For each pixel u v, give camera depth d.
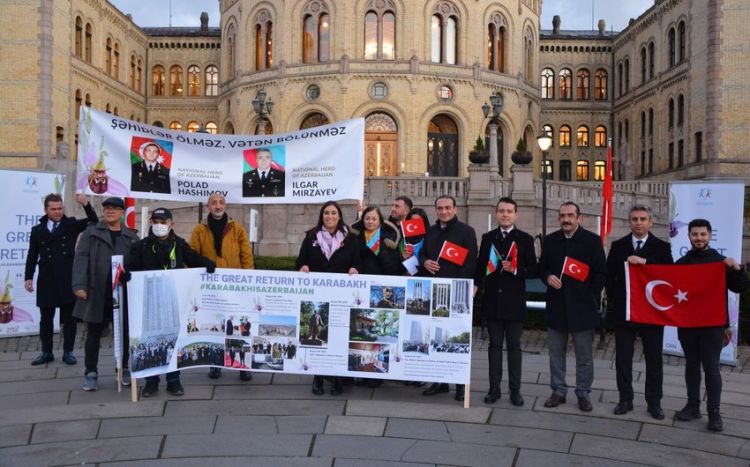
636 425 7.88
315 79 42.00
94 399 8.62
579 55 56.06
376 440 7.17
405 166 41.25
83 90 43.81
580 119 55.91
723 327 7.91
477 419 7.96
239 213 25.70
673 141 43.81
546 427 7.73
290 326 8.83
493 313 8.59
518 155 25.64
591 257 8.43
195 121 56.50
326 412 8.15
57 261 10.67
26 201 13.10
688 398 8.20
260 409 8.23
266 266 17.22
